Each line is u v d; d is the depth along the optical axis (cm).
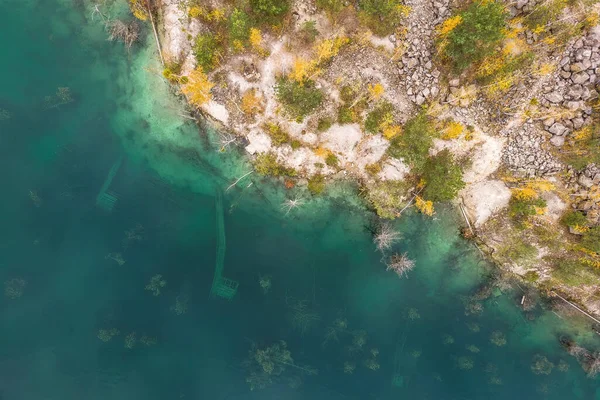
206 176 2506
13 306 2506
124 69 2431
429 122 2255
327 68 2230
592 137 2117
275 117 2311
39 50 2481
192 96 2352
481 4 1969
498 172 2308
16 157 2497
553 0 2003
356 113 2264
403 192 2384
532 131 2208
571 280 2323
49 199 2539
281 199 2483
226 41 2238
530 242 2341
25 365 2512
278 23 2161
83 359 2558
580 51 2048
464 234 2444
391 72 2225
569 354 2512
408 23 2142
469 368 2545
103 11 2366
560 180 2236
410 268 2461
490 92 2170
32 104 2492
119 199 2555
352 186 2436
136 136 2495
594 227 2194
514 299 2534
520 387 2558
